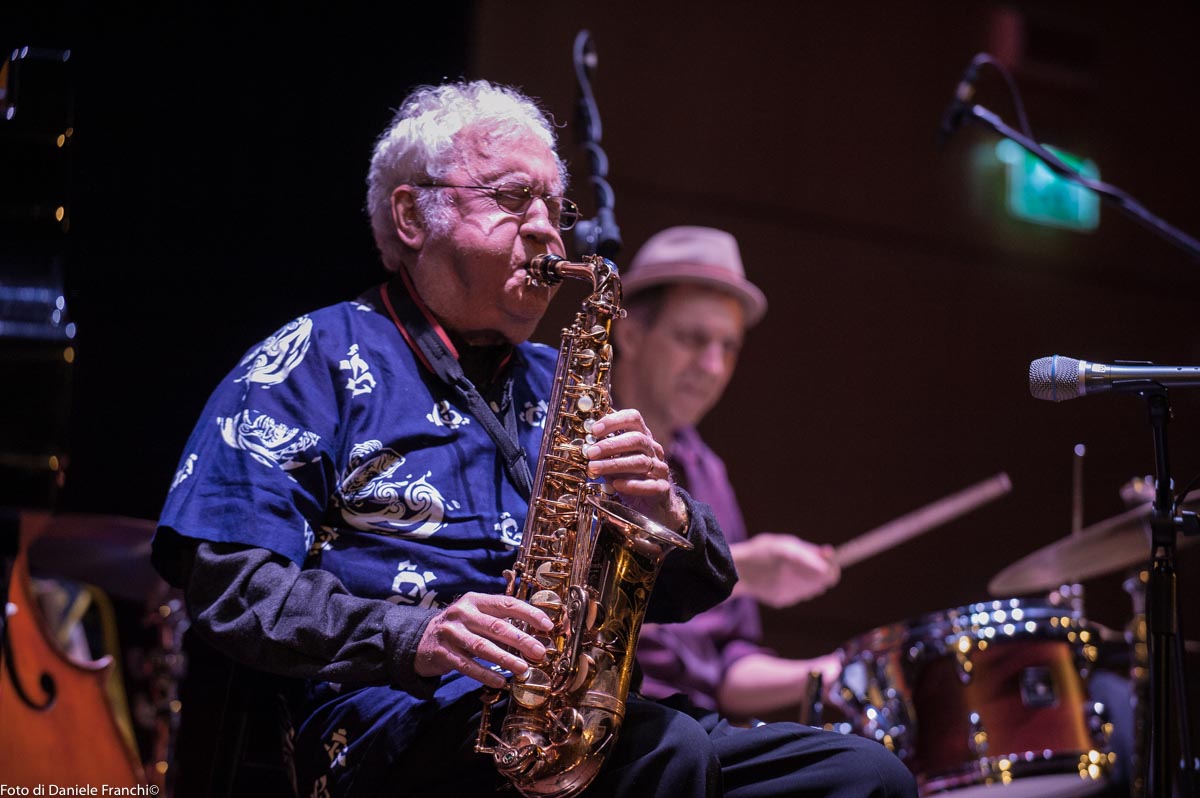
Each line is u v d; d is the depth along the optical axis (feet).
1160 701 9.14
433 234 10.07
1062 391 9.62
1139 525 14.47
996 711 13.53
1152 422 9.46
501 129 10.20
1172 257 24.11
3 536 10.33
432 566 9.25
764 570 15.56
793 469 21.30
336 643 8.39
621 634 8.71
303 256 15.89
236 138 15.87
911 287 22.43
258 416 9.28
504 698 8.73
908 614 21.62
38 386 9.98
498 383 10.36
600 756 8.31
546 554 9.31
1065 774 13.53
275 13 16.03
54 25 15.26
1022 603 14.03
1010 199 23.20
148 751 15.66
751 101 21.58
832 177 22.07
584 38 13.42
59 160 10.43
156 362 15.39
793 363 21.53
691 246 17.92
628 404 17.85
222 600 8.52
